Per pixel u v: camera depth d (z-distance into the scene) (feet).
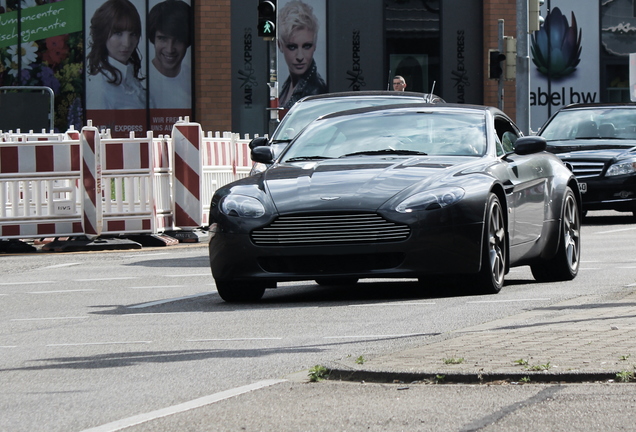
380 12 174.29
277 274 50.67
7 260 83.30
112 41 168.14
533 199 57.72
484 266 51.78
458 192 51.08
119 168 92.94
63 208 91.71
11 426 28.48
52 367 37.11
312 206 50.39
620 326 39.40
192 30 169.17
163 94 168.96
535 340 36.70
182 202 96.94
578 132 115.34
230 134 110.63
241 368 35.53
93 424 28.30
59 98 167.84
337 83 173.37
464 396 29.40
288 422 27.37
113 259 81.46
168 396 31.50
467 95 177.58
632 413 27.04
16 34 167.63
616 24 185.68
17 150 90.89
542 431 25.68
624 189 108.47
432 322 44.29
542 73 183.42
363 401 29.32
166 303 54.90
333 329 43.45
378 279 63.26
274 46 120.57
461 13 176.86
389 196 50.60
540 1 134.00
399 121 58.85
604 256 73.97
